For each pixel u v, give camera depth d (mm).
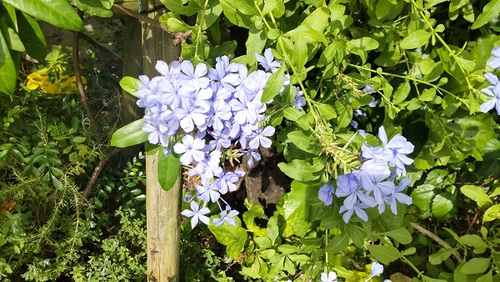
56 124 680
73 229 662
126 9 491
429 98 495
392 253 438
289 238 640
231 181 419
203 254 747
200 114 354
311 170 423
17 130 658
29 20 407
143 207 752
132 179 747
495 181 665
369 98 486
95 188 711
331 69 467
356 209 352
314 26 390
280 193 755
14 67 375
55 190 670
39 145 645
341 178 337
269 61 399
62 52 833
